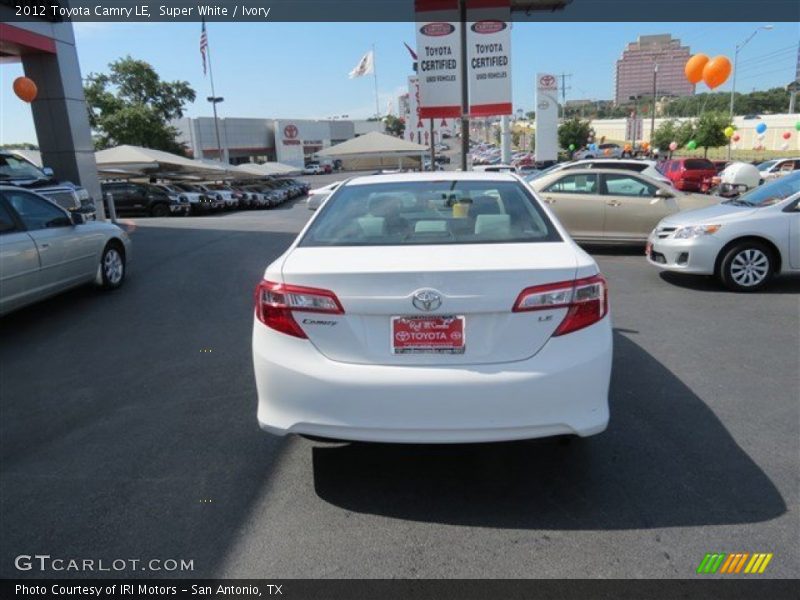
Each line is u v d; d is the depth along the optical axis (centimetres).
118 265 836
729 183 2130
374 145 2323
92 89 5575
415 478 330
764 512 291
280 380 288
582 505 301
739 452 349
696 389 441
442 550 271
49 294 679
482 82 1323
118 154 3156
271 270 300
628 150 6341
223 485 329
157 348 570
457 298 273
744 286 752
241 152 7862
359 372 278
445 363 277
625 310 674
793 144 6769
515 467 338
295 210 3180
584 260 291
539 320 276
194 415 419
